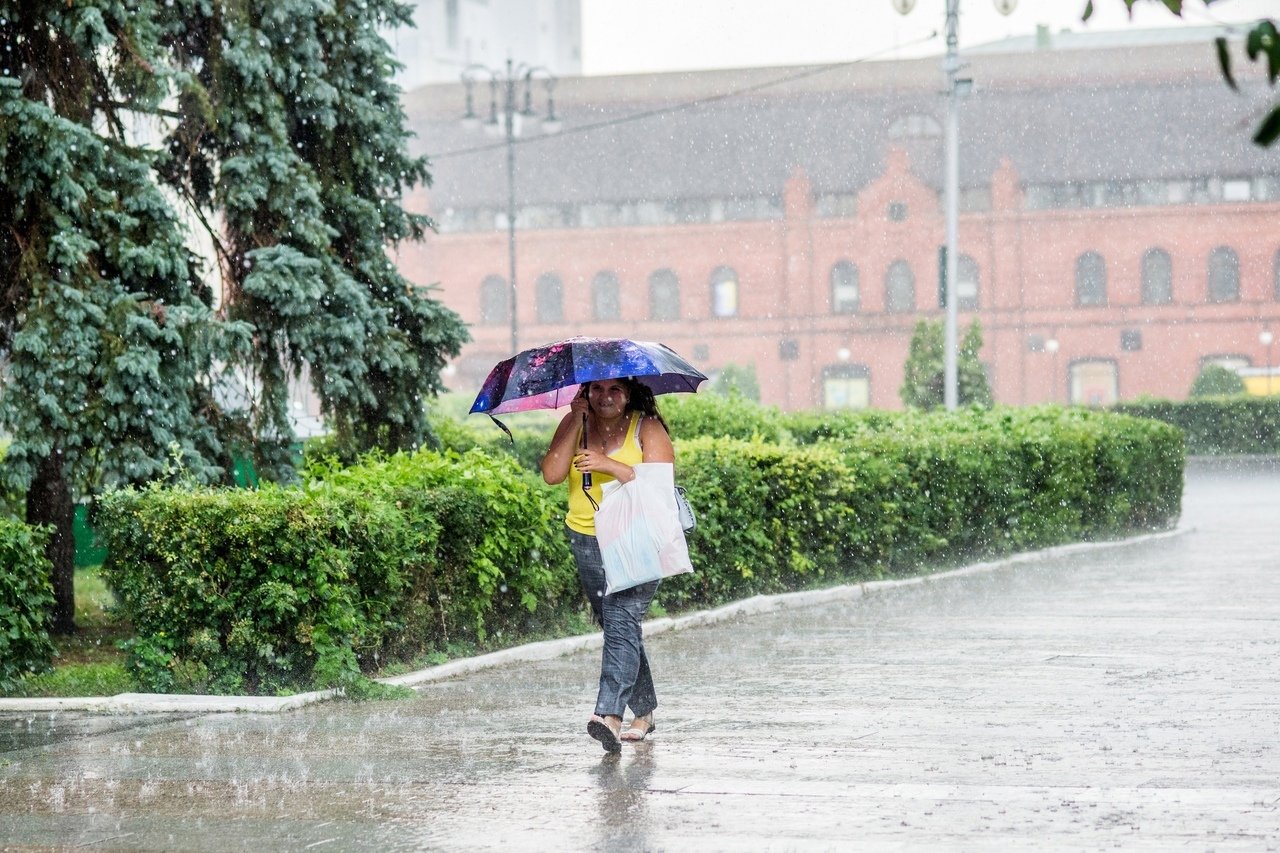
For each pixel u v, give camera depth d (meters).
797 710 9.49
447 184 92.38
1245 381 76.19
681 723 9.10
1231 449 59.09
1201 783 7.19
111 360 12.70
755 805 6.88
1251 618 14.17
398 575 11.17
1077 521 23.66
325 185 15.36
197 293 14.85
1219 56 3.40
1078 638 12.90
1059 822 6.45
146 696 10.37
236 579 10.43
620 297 89.31
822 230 86.69
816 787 7.23
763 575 16.39
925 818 6.56
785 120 90.44
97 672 11.70
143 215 13.45
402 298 15.62
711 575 15.28
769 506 16.50
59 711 10.21
